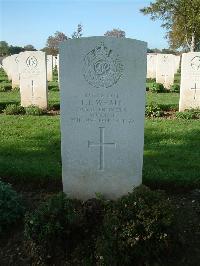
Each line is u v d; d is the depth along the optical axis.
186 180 1.62
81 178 1.43
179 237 1.18
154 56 7.04
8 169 1.74
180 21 8.81
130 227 1.10
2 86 5.16
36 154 2.06
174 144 2.23
